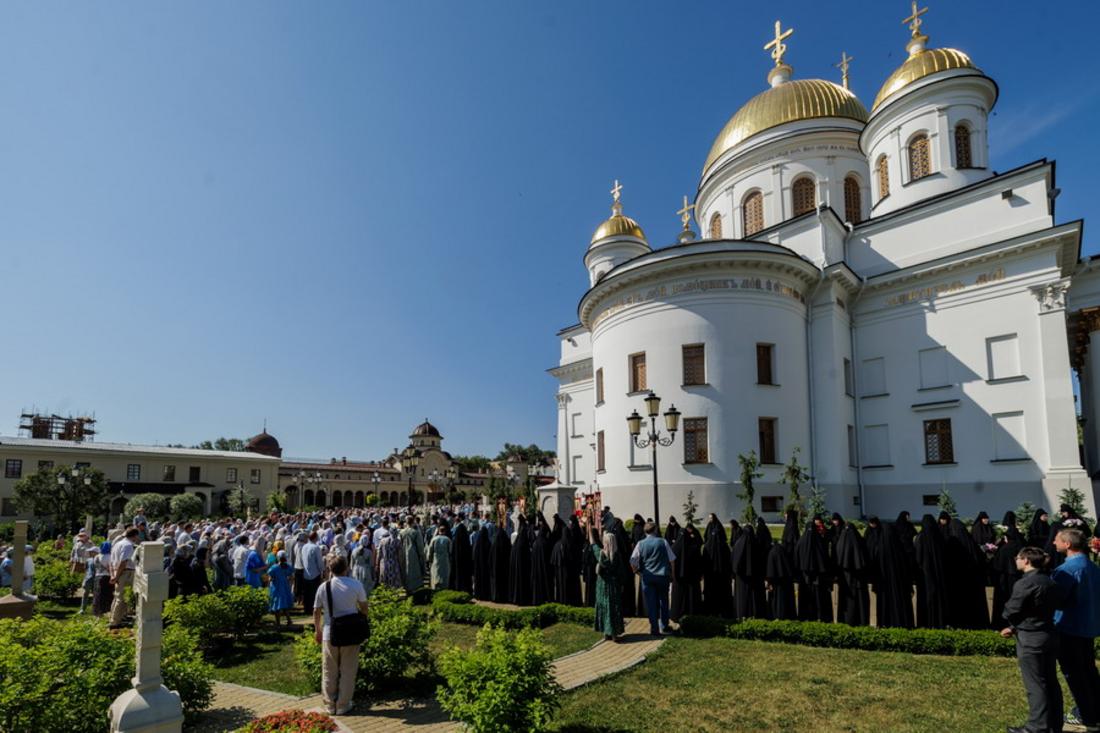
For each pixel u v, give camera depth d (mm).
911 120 28531
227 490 60406
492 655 6309
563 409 41719
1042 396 22562
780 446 24359
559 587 12930
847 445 25844
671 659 9102
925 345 25625
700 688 7844
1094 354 27000
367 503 76188
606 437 27297
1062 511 16578
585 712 7117
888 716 6836
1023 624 6230
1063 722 6426
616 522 14023
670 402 24781
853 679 8023
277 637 11898
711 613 11352
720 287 25000
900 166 28734
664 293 25812
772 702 7324
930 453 25125
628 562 12281
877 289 27188
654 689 7852
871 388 26969
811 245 27516
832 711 7016
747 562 10883
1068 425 21812
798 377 25375
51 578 17188
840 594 10453
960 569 10094
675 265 25297
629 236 40969
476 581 14883
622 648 9867
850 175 33062
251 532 19844
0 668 6152
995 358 23938
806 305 26547
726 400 24172
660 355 25422
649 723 6793
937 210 26266
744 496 20531
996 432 23516
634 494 25156
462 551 15656
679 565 11602
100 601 14406
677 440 24391
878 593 10148
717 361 24516
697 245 25781
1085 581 6348
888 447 26125
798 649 9461
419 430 92562
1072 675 6336
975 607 9984
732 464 23750
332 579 7684
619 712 7109
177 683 7082
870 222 28016
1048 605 6121
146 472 55719
